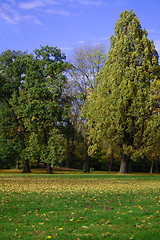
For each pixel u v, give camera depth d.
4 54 34.69
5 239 7.20
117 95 28.88
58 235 7.46
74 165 49.09
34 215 9.49
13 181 20.94
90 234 7.45
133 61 29.56
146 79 28.73
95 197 12.66
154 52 29.98
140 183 19.89
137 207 10.47
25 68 34.31
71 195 13.16
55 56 33.69
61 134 34.53
